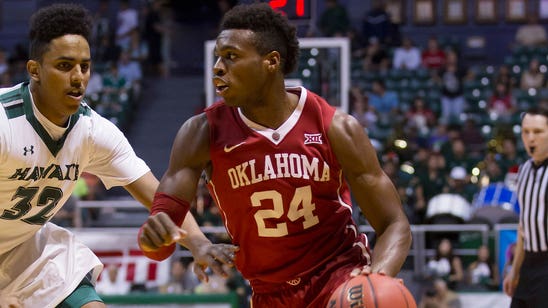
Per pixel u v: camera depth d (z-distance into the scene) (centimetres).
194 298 985
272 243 471
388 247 447
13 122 507
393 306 409
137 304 988
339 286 438
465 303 1105
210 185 480
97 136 539
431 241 1327
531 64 2127
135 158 559
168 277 1270
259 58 450
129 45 2297
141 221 1662
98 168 555
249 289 1223
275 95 459
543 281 734
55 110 507
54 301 552
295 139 459
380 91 1989
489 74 2166
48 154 519
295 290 482
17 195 524
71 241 573
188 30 2294
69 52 489
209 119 471
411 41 2302
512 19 2544
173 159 471
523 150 1794
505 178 1585
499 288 1209
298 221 466
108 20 2419
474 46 2547
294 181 457
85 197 1563
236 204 469
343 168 465
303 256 475
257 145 459
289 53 466
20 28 2592
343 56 1326
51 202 543
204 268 477
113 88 2091
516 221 1323
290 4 1035
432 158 1583
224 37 450
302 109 464
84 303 549
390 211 460
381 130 1833
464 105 2050
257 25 452
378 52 2133
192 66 2303
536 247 741
